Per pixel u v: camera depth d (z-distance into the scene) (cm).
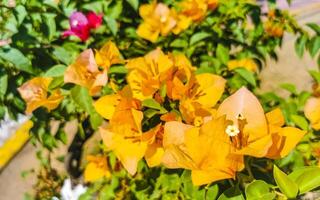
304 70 545
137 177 278
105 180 320
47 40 236
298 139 108
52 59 233
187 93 142
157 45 293
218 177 103
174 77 145
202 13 280
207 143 102
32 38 232
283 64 557
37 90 189
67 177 386
